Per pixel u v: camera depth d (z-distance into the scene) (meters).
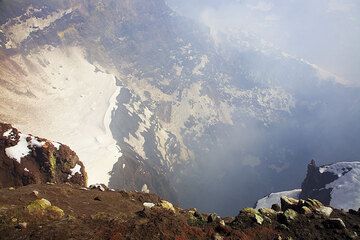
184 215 20.56
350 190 102.75
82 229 16.33
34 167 73.50
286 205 21.53
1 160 71.00
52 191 24.89
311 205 20.81
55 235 15.55
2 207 18.25
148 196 27.83
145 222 17.39
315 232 18.30
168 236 16.28
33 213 17.80
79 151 135.25
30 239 15.31
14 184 68.62
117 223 17.08
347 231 18.30
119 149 145.12
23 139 77.31
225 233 17.78
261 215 19.73
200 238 16.92
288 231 18.36
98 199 24.69
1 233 15.63
